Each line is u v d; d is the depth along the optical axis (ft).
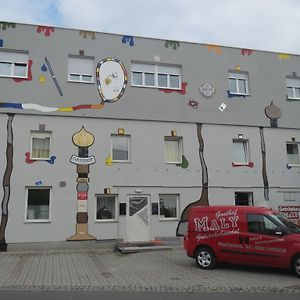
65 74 59.21
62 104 58.44
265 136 67.41
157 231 59.52
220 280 35.22
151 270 40.42
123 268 41.65
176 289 31.71
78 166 57.62
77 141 58.18
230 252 39.81
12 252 52.54
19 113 56.70
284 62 71.10
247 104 67.31
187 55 65.57
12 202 54.49
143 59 63.26
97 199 58.44
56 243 55.11
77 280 35.37
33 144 57.31
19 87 57.31
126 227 58.29
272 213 39.37
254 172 65.62
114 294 29.86
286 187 66.85
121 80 61.46
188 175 62.23
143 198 59.82
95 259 47.55
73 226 56.13
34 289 31.58
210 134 64.39
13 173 55.16
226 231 40.40
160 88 63.10
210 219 41.68
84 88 59.67
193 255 41.98
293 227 38.63
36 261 45.96
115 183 58.75
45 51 59.06
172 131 62.64
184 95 64.13
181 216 60.85
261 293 30.32
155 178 60.64
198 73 65.57
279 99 69.51
